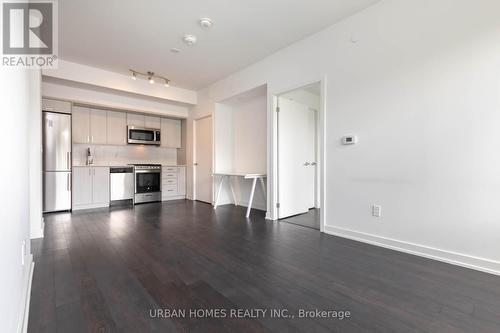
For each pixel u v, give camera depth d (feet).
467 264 6.73
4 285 2.98
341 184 9.56
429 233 7.43
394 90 8.05
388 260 7.30
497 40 6.28
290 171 13.34
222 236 9.70
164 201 18.45
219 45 11.34
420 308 4.94
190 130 19.45
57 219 12.48
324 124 10.03
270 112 12.51
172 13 8.89
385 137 8.29
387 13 8.18
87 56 12.48
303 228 10.91
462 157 6.82
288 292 5.55
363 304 5.08
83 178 15.15
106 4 8.32
